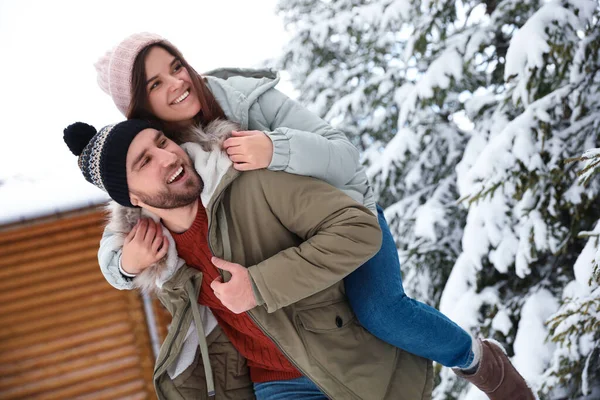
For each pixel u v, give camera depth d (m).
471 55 4.11
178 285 1.74
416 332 1.71
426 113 4.55
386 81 5.23
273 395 1.89
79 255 4.35
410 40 4.38
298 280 1.53
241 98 1.81
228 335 1.88
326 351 1.67
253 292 1.54
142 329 4.42
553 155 3.18
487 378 1.85
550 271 3.59
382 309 1.70
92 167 1.60
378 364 1.72
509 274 3.70
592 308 2.64
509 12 4.10
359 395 1.67
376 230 1.57
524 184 3.25
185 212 1.67
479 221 3.52
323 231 1.56
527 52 3.20
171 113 1.71
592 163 2.09
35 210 4.20
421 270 4.41
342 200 1.58
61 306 4.37
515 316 3.62
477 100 4.31
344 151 1.72
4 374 4.33
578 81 3.16
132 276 1.75
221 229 1.62
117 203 1.73
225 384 1.93
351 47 5.95
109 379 4.39
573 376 3.09
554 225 3.29
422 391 1.76
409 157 4.95
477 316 3.60
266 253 1.64
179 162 1.59
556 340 2.69
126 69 1.68
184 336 1.80
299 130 1.78
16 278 4.31
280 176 1.61
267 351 1.84
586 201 3.17
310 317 1.68
